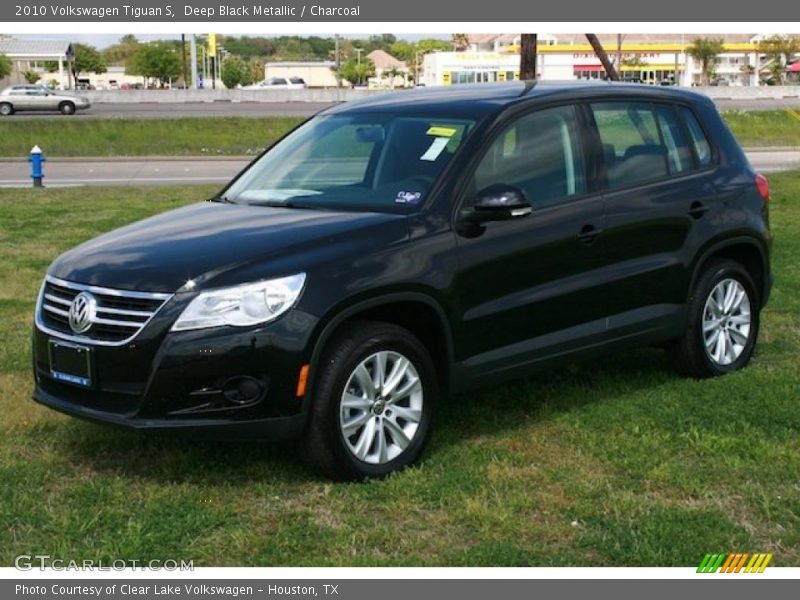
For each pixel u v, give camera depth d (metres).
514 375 5.55
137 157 30.08
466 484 4.88
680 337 6.45
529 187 5.61
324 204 5.49
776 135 35.94
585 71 79.06
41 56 99.31
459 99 5.93
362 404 4.91
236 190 6.05
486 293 5.32
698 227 6.39
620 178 6.05
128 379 4.70
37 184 20.70
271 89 57.62
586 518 4.52
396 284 4.93
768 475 4.97
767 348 7.32
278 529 4.45
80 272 4.97
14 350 7.29
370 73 122.12
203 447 5.39
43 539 4.39
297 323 4.64
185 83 93.38
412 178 5.41
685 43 86.31
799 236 11.93
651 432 5.54
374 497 4.76
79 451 5.37
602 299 5.89
